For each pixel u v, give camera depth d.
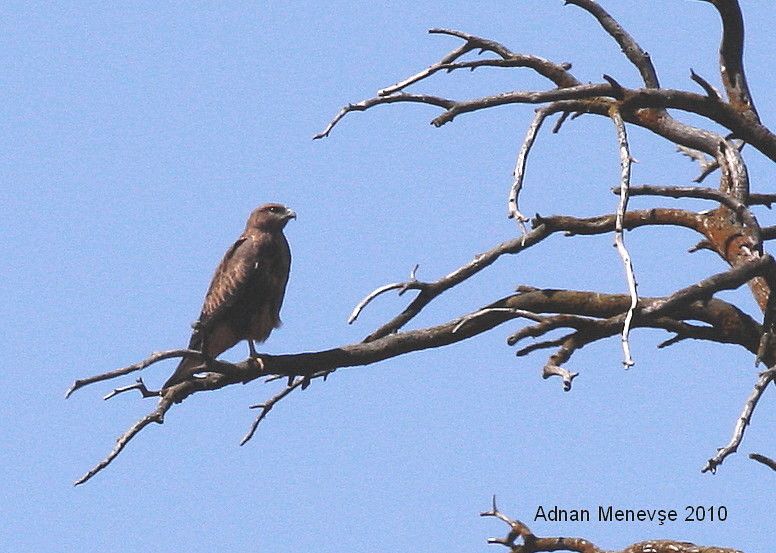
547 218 15.34
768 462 12.55
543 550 13.34
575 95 14.91
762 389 12.31
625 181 12.93
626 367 11.36
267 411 15.12
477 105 15.12
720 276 13.96
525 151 13.56
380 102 15.30
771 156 15.66
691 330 14.89
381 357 14.43
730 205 14.44
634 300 11.77
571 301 14.96
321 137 15.12
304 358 14.09
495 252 15.22
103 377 12.16
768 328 14.44
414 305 15.03
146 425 12.97
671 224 15.62
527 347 14.23
